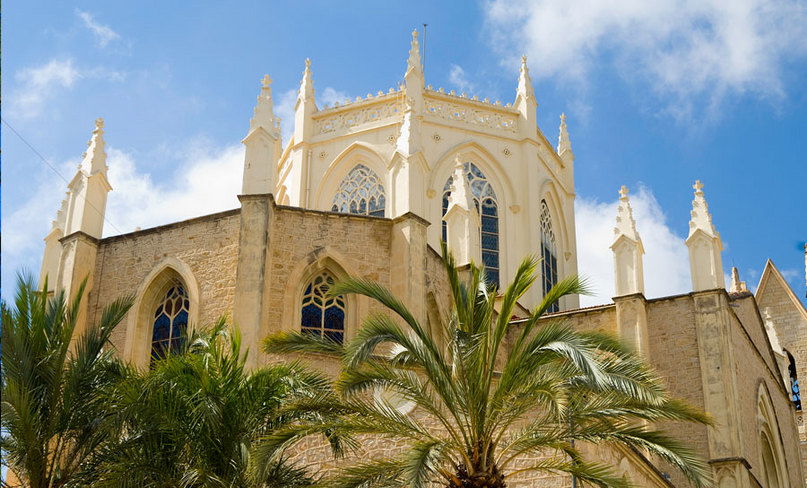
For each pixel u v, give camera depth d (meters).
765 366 44.25
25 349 24.16
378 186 50.09
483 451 23.59
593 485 27.27
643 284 39.50
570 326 24.64
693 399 37.75
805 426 61.12
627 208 40.53
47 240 41.50
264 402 24.69
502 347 39.88
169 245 36.25
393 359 24.58
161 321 35.88
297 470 25.78
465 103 52.75
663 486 34.75
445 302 37.75
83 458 24.55
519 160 52.62
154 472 24.14
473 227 39.19
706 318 38.47
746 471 36.38
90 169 38.03
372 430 24.06
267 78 37.56
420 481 21.78
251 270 34.25
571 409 23.78
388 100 51.69
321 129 52.72
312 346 25.55
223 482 23.45
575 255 55.41
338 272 35.75
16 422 23.09
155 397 24.20
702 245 39.56
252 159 36.12
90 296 36.59
